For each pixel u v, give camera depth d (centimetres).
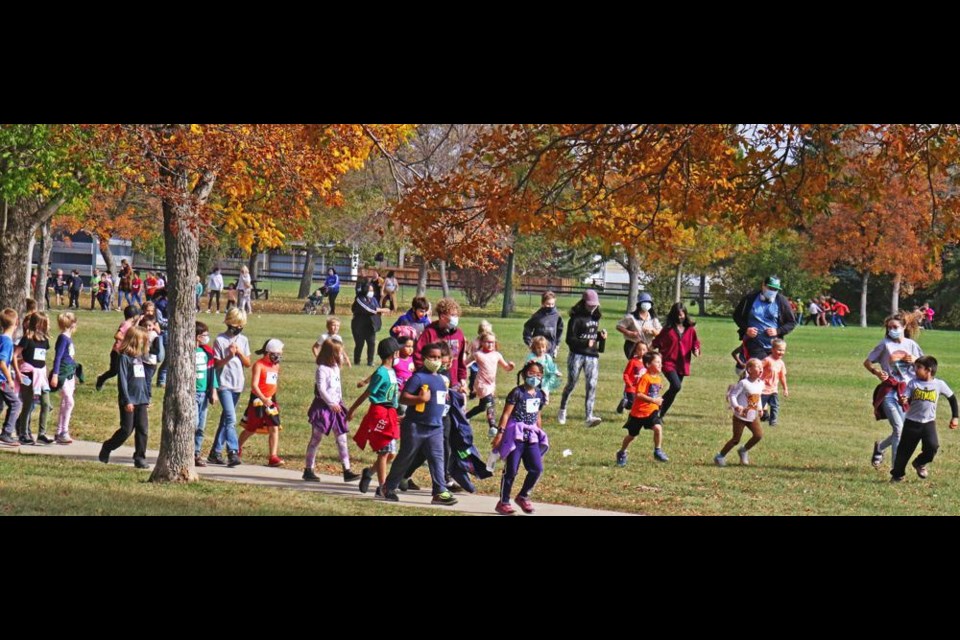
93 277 12412
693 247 13938
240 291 11950
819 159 3497
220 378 3797
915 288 17825
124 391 3625
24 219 6700
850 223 13975
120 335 4519
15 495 2923
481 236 3656
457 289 19025
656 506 3306
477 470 3291
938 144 3419
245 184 3659
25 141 4891
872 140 3541
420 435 3198
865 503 3422
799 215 3612
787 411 5538
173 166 3431
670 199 3634
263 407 3803
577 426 4769
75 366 4159
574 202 3806
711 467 3956
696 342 4634
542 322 4753
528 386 3120
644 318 4862
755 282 17200
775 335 4872
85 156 3953
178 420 3397
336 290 12656
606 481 3662
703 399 5891
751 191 3612
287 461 3938
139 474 3503
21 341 4084
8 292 6662
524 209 3484
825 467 4031
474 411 4431
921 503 3450
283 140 3656
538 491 3497
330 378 3541
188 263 3412
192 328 3431
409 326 3612
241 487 3338
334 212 12306
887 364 4016
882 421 5319
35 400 4106
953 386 6862
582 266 19100
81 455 3872
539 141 3538
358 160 4041
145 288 12912
